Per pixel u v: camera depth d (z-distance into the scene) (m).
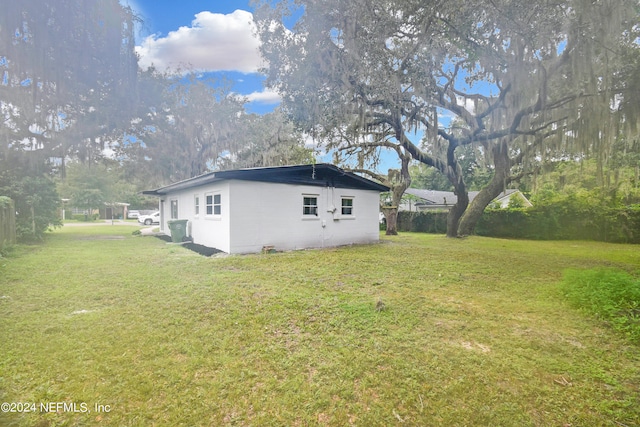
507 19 6.88
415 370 2.49
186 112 16.33
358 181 11.09
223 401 2.12
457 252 9.02
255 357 2.68
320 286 4.95
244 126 17.17
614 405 2.09
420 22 7.38
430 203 23.02
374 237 11.84
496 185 12.74
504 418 1.98
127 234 14.63
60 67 8.88
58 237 12.89
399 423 1.95
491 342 3.00
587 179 15.15
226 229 8.50
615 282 4.07
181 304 3.99
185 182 10.09
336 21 7.79
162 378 2.37
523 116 9.48
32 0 7.88
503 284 5.20
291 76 8.74
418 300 4.26
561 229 14.01
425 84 8.48
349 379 2.37
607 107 7.57
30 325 3.30
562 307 4.00
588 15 6.50
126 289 4.68
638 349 2.86
